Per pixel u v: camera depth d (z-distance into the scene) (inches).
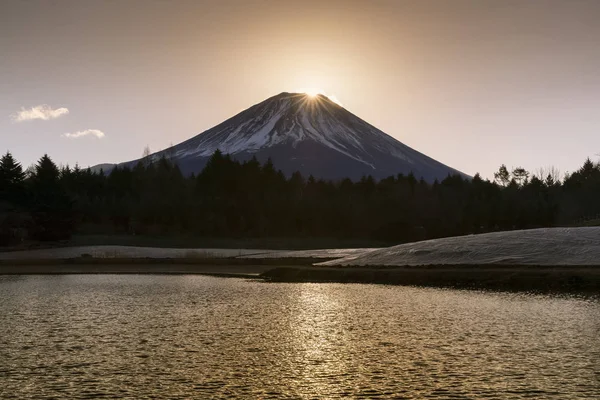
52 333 1285.7
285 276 2795.3
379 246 6461.6
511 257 2716.5
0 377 926.4
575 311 1595.7
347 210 7278.5
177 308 1699.1
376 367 987.9
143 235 5915.4
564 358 1038.4
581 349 1107.9
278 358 1054.4
